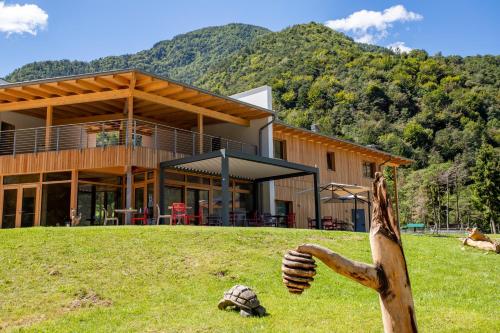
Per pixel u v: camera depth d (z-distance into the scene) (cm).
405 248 1316
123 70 1655
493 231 4200
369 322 712
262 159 1789
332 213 2720
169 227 1320
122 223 2014
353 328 683
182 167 1903
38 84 1734
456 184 5338
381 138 6369
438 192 5088
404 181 5900
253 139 2262
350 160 2908
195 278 954
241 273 991
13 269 959
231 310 779
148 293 873
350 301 852
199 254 1085
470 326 694
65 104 1867
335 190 2241
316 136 2528
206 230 1287
